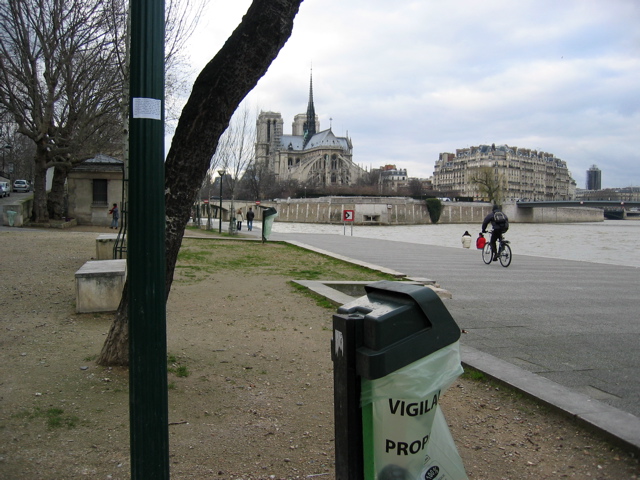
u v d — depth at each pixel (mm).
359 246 27188
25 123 31969
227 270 14344
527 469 3736
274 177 173375
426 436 2389
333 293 10578
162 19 2551
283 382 5465
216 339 7070
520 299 11312
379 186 165000
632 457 3865
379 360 2160
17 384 5004
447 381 2377
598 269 18078
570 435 4273
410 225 113562
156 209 2543
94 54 26547
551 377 5984
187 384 5223
